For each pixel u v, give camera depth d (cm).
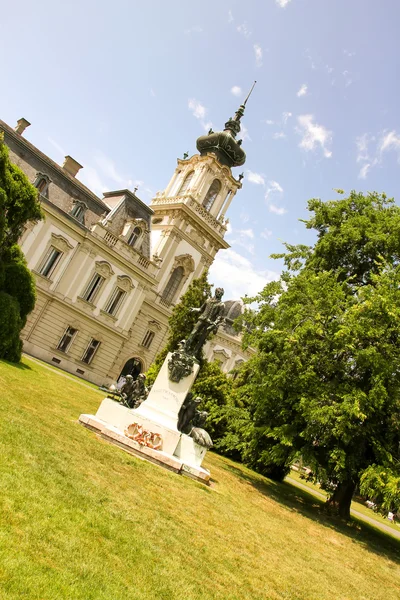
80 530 530
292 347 1714
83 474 745
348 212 2205
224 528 849
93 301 3916
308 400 1600
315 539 1228
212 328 1370
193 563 598
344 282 1850
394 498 1448
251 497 1473
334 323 1692
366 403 1523
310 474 1794
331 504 1906
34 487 584
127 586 452
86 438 1027
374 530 2064
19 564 400
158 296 4594
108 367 4100
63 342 3797
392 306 1614
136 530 615
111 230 3956
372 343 1652
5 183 1989
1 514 477
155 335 4628
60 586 396
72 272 3738
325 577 861
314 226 2292
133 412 1212
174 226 4666
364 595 857
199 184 4934
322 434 1645
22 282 2194
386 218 2027
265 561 769
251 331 2016
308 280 1859
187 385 1299
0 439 712
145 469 998
